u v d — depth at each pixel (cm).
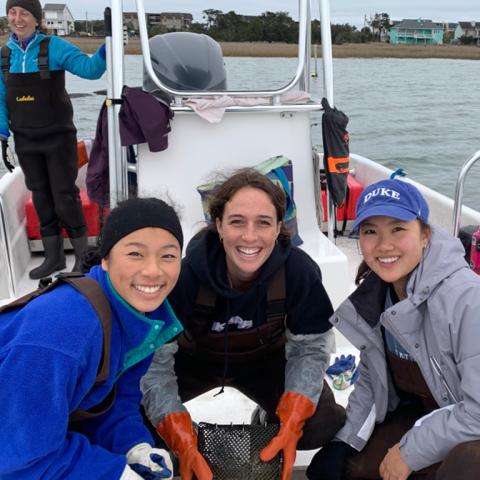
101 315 138
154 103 268
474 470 149
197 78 292
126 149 283
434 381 169
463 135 1219
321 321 192
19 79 327
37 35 327
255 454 174
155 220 141
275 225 171
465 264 163
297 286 184
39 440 129
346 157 286
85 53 329
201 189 266
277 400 209
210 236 183
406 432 176
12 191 369
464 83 2003
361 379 194
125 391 171
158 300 146
